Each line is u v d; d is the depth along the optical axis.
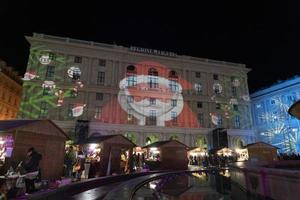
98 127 43.16
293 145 51.75
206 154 43.66
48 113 41.69
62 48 45.06
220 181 19.59
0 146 14.78
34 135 15.17
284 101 55.75
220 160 38.72
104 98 45.62
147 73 49.84
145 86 48.84
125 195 11.10
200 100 52.28
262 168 11.04
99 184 15.87
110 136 23.00
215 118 52.31
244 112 55.47
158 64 51.19
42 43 44.06
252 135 53.69
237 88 56.59
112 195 11.08
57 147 16.94
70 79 44.44
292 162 15.92
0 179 10.60
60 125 41.03
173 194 13.05
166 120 48.56
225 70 56.41
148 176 20.98
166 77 51.09
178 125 49.16
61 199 10.74
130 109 46.66
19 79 51.38
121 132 44.41
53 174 16.28
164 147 30.39
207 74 55.03
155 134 46.62
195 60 54.53
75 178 17.89
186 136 48.56
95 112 44.31
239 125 54.16
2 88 44.44
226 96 54.72
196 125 50.38
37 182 11.77
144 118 47.09
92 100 44.72
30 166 11.24
